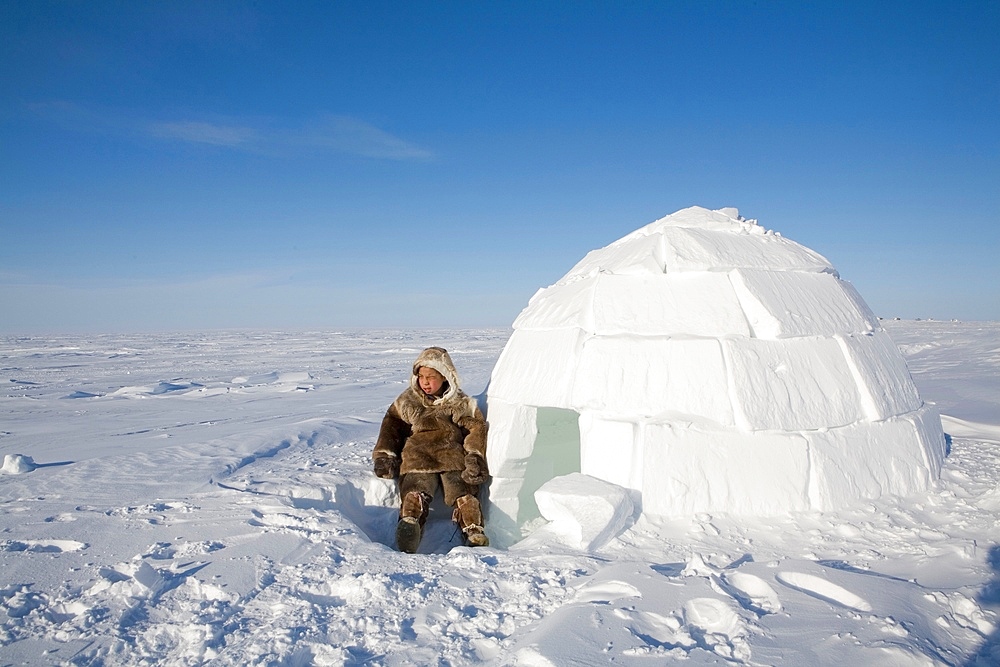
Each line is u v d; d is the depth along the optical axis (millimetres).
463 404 4434
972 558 2646
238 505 3900
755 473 3314
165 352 35500
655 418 3471
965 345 22484
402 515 3912
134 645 2158
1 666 2021
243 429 8617
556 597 2434
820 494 3336
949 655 1884
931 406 4402
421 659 1997
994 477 3893
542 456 4672
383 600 2432
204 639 2137
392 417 4582
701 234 4145
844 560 2738
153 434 8344
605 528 3029
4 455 6848
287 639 2111
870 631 2016
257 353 33656
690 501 3275
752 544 2957
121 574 2781
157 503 3957
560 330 4152
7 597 2562
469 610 2350
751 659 1867
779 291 3855
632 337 3750
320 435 7066
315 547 3127
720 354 3520
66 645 2162
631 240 4668
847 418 3594
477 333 64250
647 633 2061
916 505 3418
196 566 2865
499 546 4070
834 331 3863
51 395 14547
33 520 3697
